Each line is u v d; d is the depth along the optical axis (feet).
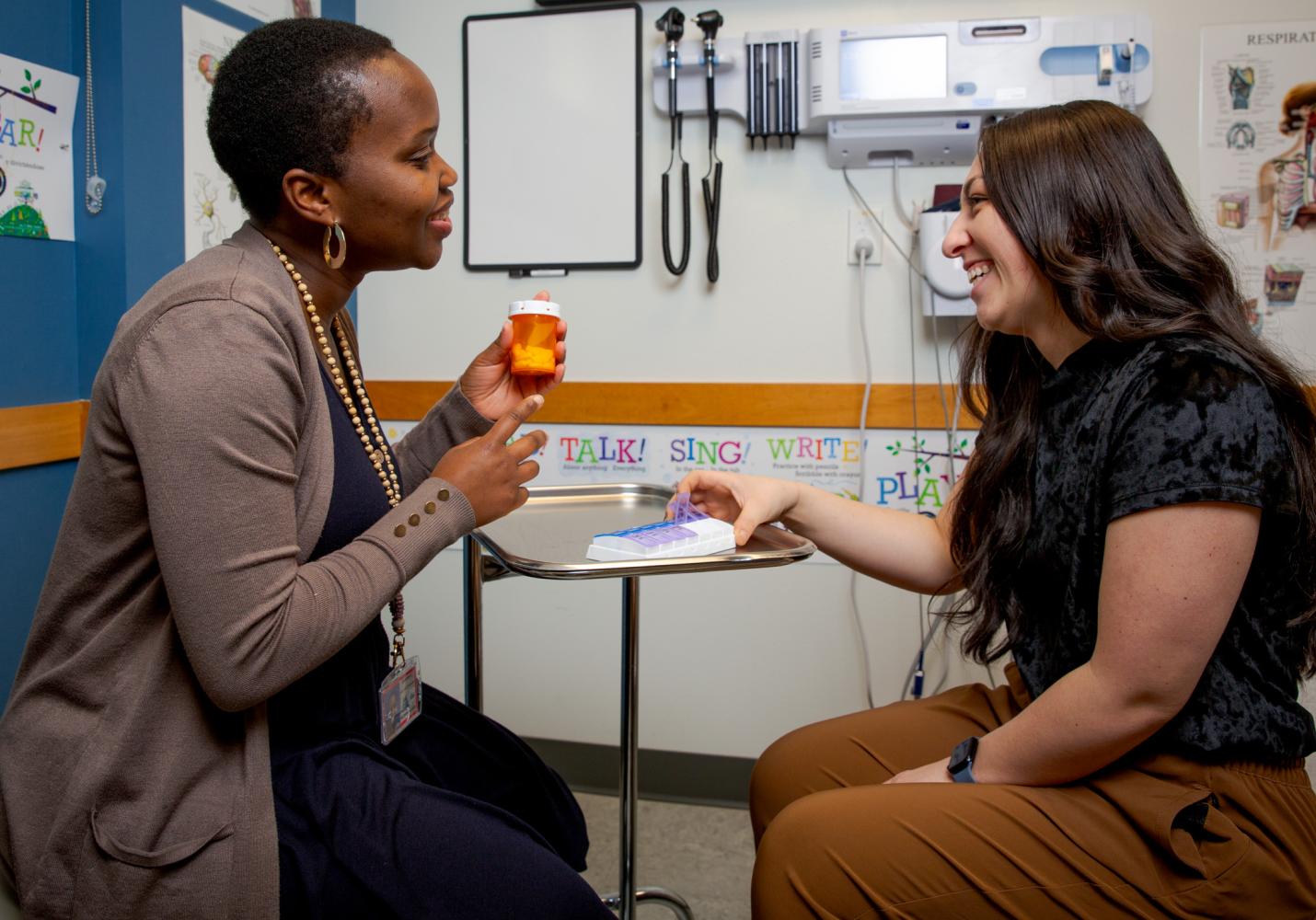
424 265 3.43
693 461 7.02
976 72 6.15
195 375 2.57
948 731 4.06
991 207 3.46
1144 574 2.86
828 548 4.44
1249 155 6.28
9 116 4.87
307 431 2.95
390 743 3.72
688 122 6.80
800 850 3.12
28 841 2.77
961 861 3.00
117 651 2.82
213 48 5.90
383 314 7.36
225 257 3.04
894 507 6.79
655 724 7.30
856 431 6.80
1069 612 3.31
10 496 5.02
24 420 4.98
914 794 3.17
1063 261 3.24
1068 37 6.08
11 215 4.92
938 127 6.28
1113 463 3.06
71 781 2.72
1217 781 2.99
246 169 3.08
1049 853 2.99
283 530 2.71
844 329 6.76
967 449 6.64
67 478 5.38
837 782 3.99
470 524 3.15
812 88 6.31
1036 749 3.10
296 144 2.98
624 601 4.46
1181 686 2.86
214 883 2.70
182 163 5.68
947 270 6.21
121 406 2.62
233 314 2.69
